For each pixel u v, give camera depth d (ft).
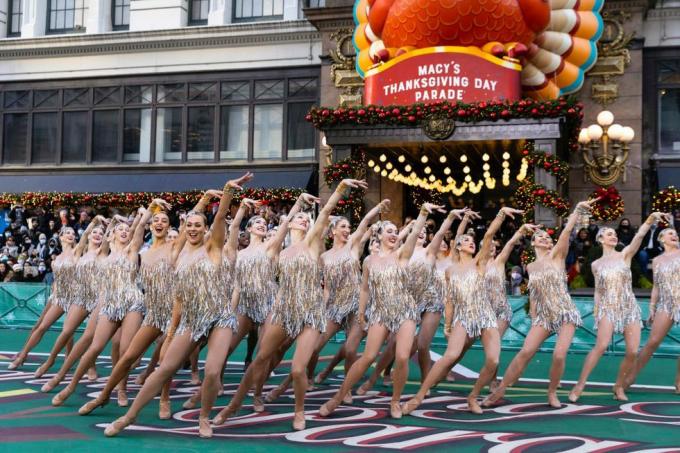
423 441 22.48
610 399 31.09
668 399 31.24
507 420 26.14
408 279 26.89
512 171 69.31
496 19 56.54
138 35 82.23
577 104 55.06
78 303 33.94
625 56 66.23
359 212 60.39
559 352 28.86
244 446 21.62
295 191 72.43
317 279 24.76
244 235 39.68
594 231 57.82
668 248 32.71
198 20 83.97
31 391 31.40
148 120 82.53
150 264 25.35
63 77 84.89
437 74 57.36
